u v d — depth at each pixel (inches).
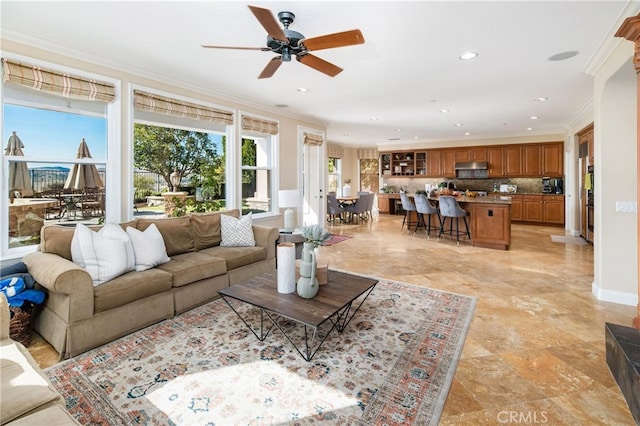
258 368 84.0
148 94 148.1
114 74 135.6
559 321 111.6
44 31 107.7
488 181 385.4
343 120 266.8
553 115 251.1
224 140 201.8
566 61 136.0
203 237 151.9
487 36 112.0
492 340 98.5
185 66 140.4
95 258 101.4
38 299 95.0
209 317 115.1
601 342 97.3
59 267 89.8
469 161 382.0
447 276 164.6
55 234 106.0
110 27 104.9
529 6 92.7
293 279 100.2
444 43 117.6
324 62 103.4
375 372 82.1
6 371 55.9
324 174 285.9
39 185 121.1
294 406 70.1
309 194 287.6
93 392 74.9
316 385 77.1
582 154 263.4
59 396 52.0
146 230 126.0
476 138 375.9
